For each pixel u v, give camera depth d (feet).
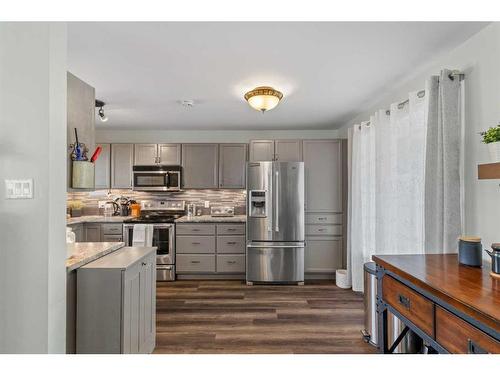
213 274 15.39
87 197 17.15
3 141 5.16
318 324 9.86
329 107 12.43
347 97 11.11
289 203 14.40
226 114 13.64
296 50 7.44
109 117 14.20
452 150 6.91
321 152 15.14
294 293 12.99
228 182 16.38
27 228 5.14
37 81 5.17
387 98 10.92
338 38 6.85
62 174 5.57
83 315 6.24
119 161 16.47
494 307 3.75
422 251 8.25
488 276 5.02
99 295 6.25
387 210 10.12
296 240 14.39
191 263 15.23
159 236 15.16
